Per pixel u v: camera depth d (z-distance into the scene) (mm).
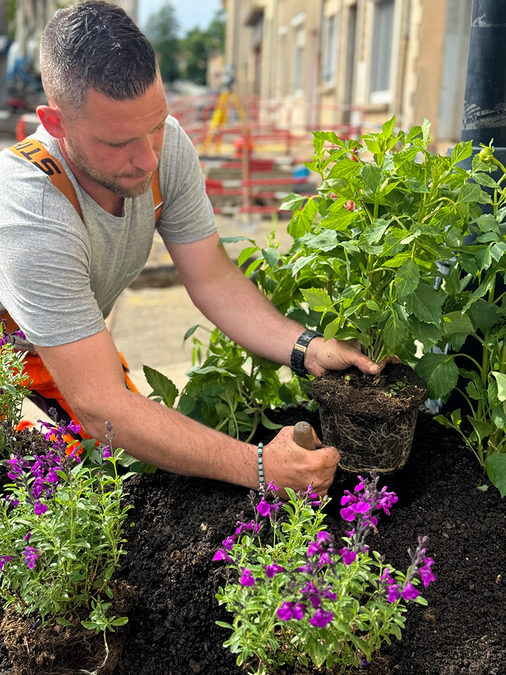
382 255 1679
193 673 1532
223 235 7555
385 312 1713
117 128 1469
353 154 1723
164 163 1851
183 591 1596
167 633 1575
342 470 1847
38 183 1643
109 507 1432
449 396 2049
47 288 1600
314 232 1934
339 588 1268
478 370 2055
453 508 1764
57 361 1626
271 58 20766
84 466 1866
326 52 13195
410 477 1863
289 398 2225
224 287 2014
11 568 1417
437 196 1696
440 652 1492
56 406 2279
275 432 2123
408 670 1464
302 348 1889
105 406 1604
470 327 1721
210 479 1849
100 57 1409
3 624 1503
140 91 1443
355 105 10633
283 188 9281
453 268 1837
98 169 1562
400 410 1666
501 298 1987
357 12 10859
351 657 1369
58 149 1702
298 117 16188
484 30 1906
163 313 5273
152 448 1617
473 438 1879
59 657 1446
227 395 2033
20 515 1491
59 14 1512
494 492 1807
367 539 1683
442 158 1605
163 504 1808
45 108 1526
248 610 1249
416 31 7387
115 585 1573
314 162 1891
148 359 4188
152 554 1687
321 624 1165
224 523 1669
